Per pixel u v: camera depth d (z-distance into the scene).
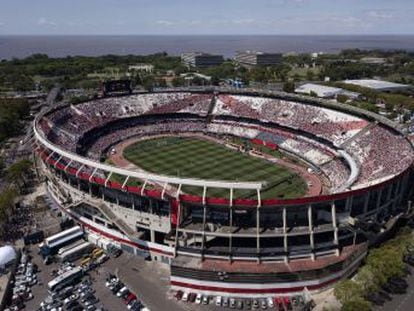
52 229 118.44
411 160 123.75
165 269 101.19
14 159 177.12
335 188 138.12
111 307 86.38
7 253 101.44
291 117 195.75
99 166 111.50
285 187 142.50
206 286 91.62
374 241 105.06
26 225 121.38
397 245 100.31
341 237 102.19
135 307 85.62
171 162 167.50
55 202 135.25
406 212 117.44
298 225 100.12
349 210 103.88
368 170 134.38
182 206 101.31
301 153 173.75
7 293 91.12
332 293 91.50
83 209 120.69
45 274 98.81
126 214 110.56
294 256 95.88
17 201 136.88
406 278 95.88
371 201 112.75
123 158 172.00
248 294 90.88
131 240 106.50
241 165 164.38
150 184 135.62
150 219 106.12
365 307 78.31
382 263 90.00
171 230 103.69
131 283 95.19
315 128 181.62
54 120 183.75
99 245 111.25
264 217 102.81
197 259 96.06
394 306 86.44
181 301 89.12
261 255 95.00
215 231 97.19
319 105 195.88
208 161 168.88
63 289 91.75
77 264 103.06
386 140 150.62
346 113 182.00
